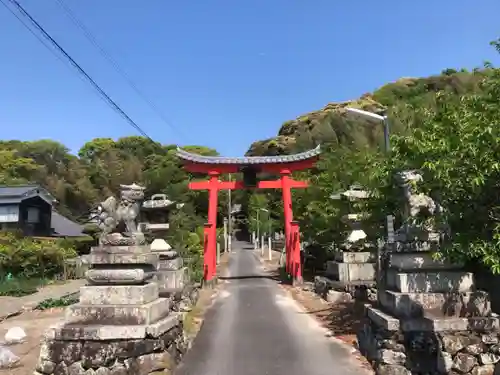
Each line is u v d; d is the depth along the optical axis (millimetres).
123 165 52281
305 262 25438
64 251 26625
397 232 8695
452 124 7395
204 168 23328
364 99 52375
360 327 10812
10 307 16234
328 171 20688
